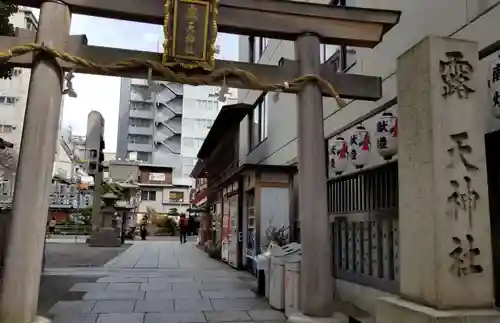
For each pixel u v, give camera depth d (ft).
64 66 18.04
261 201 35.83
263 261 26.13
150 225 130.93
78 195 116.88
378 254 19.10
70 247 68.33
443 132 11.43
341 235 22.98
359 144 21.62
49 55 17.63
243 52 59.41
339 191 23.47
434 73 11.70
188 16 18.45
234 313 21.12
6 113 99.04
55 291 26.50
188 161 189.16
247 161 50.75
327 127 29.45
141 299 24.30
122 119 190.19
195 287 28.89
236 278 33.65
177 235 129.70
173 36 18.33
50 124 17.56
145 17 19.04
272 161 42.27
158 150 191.21
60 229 107.04
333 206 24.07
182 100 195.21
